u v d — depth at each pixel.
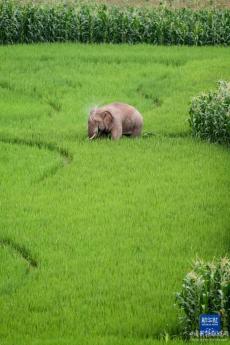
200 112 53.28
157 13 85.56
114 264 35.47
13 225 39.16
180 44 83.81
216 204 42.34
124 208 41.59
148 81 67.62
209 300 29.91
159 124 56.69
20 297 32.38
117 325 30.30
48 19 82.06
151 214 40.91
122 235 38.38
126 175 46.38
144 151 50.34
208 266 30.64
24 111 58.97
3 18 81.19
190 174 46.62
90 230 38.84
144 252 36.66
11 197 42.94
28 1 93.25
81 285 33.47
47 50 77.62
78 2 95.00
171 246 37.19
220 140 52.66
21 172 46.56
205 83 66.88
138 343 28.75
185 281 30.14
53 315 31.14
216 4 98.62
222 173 46.94
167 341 28.97
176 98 63.16
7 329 29.89
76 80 67.19
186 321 29.94
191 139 53.16
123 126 52.59
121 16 83.12
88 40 83.00
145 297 32.41
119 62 74.38
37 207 41.59
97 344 28.66
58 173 46.62
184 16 85.38
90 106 60.53
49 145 51.53
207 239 37.94
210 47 82.12
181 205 42.12
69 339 29.06
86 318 30.84
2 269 34.78
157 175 46.41
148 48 80.38
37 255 36.16
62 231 38.69
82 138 52.94
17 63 72.25
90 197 43.06
